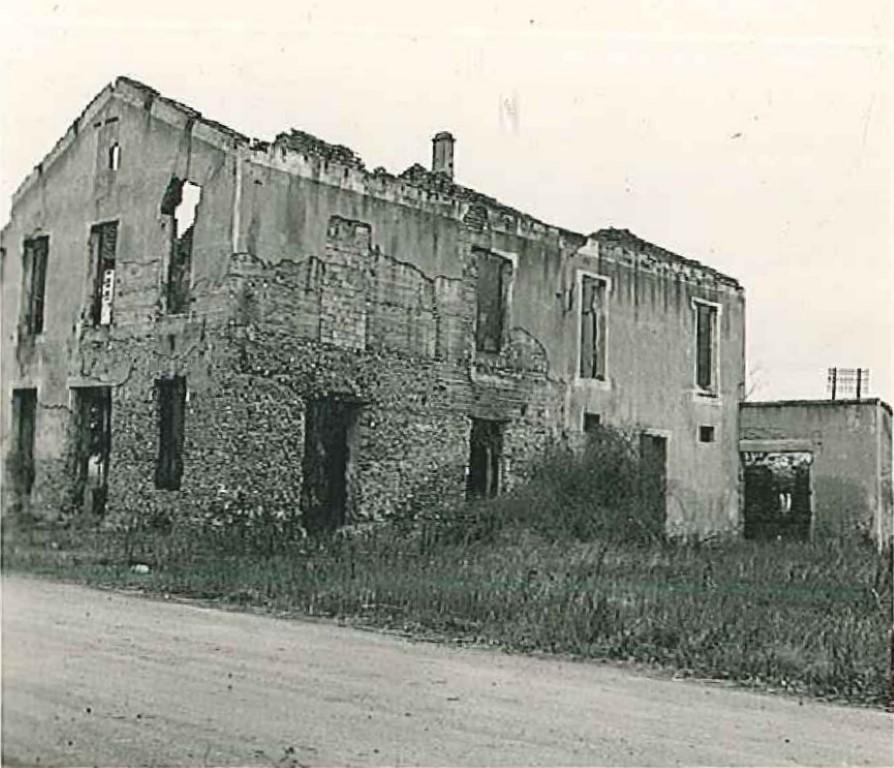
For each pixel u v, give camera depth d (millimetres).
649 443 26094
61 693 7898
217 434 18141
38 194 20359
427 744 7074
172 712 7543
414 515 20750
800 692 9070
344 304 19891
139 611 11609
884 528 25641
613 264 25641
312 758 6715
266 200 18844
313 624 11594
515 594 12859
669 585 14430
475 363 22297
